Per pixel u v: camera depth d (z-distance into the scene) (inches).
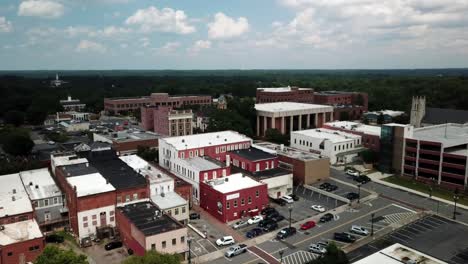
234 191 3112.7
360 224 3006.9
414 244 2657.5
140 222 2532.0
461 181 3838.6
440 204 3449.8
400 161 4365.2
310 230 2903.5
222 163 3732.8
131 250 2536.9
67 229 2960.1
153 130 7071.9
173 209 2915.8
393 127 4394.7
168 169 4190.5
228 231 2915.8
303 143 5265.8
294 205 3454.7
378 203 3472.0
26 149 4936.0
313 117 7436.0
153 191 3142.2
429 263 1748.3
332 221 3070.9
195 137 4566.9
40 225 2869.1
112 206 2871.6
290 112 6737.2
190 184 3425.2
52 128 7411.4
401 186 3973.9
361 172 4485.7
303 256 2493.8
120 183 3115.2
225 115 6437.0
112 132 6107.3
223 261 2442.2
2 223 2672.2
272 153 4183.1
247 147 4471.0
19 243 2381.9
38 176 3695.9
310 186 3956.7
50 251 1994.3
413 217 3147.1
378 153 4803.2
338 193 3737.7
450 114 6545.3
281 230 2881.4
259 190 3275.1
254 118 6929.1
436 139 4116.6
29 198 3036.4
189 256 2384.4
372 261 1772.9
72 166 3567.9
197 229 2940.5
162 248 2364.7
